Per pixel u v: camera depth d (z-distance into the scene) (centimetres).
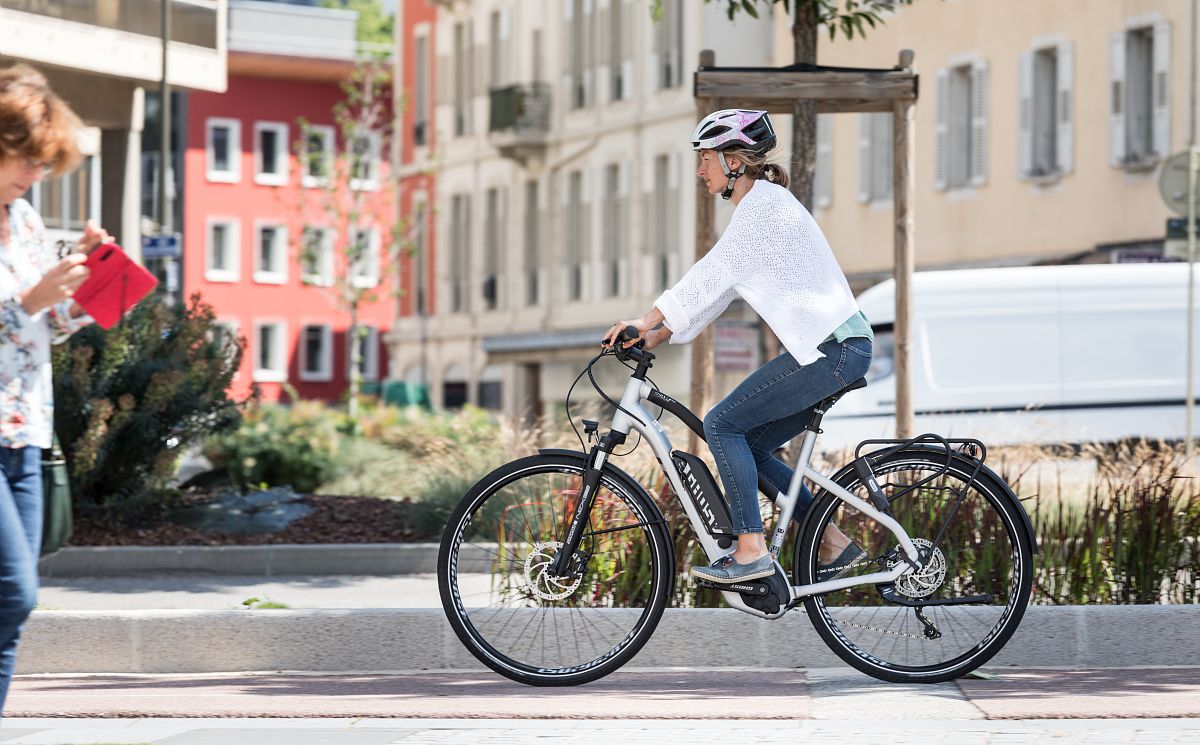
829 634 1021
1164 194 2577
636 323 999
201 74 4153
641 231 5997
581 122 6331
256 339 8769
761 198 990
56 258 791
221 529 2125
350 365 9056
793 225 986
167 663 1110
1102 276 3112
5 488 745
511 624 1032
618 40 6144
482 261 6938
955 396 3081
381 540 2092
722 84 1631
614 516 1030
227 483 2386
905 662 1021
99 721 939
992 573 1023
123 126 4069
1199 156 2561
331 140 8894
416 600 1731
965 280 3103
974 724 883
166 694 1009
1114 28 4484
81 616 1115
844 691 986
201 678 1083
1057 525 1290
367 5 11506
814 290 980
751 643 1088
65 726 922
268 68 8631
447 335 7150
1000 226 4800
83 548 1986
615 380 6103
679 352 5469
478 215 6969
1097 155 4522
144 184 8412
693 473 1014
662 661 1092
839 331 980
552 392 6444
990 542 1022
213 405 2175
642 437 1036
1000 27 4791
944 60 4950
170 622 1111
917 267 5031
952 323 3091
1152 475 1323
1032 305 3100
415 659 1102
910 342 1641
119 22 3912
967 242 4903
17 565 743
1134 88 4459
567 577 1029
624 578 1030
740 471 992
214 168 8625
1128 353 3095
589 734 869
